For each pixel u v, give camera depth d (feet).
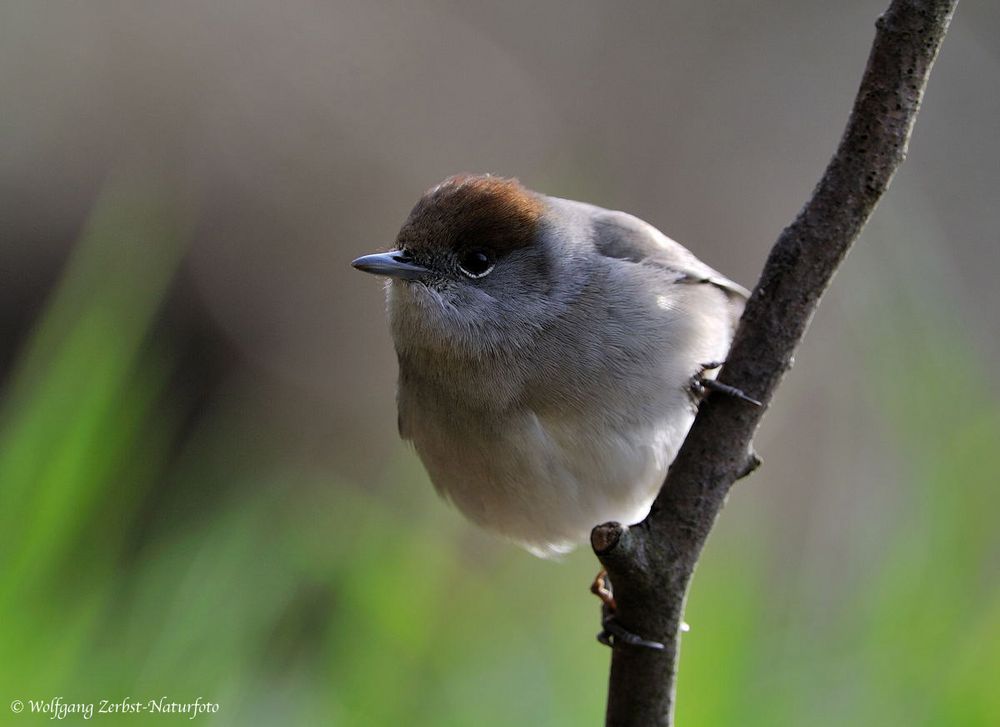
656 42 66.64
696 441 18.75
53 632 26.27
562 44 65.57
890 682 27.50
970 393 29.32
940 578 27.96
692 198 63.57
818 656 28.37
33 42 58.39
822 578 30.81
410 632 30.17
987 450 28.48
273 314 56.49
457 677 30.04
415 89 62.69
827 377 51.31
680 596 18.78
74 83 58.08
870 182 17.93
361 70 62.34
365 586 30.45
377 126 61.36
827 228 18.19
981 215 61.62
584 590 32.81
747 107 65.57
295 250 57.98
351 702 29.30
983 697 26.78
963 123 63.93
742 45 67.15
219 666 28.30
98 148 57.06
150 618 28.58
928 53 17.37
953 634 27.55
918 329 29.81
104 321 27.25
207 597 29.14
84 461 26.58
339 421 55.21
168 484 40.04
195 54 60.23
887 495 30.07
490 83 63.77
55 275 53.16
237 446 52.49
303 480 47.75
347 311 57.41
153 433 30.19
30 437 26.40
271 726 28.50
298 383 55.67
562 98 64.34
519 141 62.69
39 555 26.08
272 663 30.48
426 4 64.85
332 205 59.21
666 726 19.36
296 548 30.81
